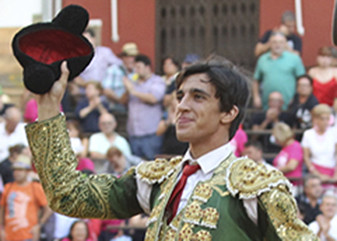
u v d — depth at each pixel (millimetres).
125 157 20766
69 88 23516
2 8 29766
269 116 21438
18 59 6234
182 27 28828
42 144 6363
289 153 19547
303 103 21469
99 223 17344
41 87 6258
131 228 17594
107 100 22984
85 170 17891
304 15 28672
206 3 28609
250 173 6160
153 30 29047
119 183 6754
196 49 28703
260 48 23594
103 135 20859
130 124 22078
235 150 19250
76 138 20234
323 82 22641
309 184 17172
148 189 6680
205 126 6332
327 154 19672
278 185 6082
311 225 16672
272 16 28391
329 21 28547
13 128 21672
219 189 6215
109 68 23359
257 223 6148
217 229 6090
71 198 6449
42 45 6426
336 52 22891
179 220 6230
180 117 6367
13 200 18078
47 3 29562
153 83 22031
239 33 28406
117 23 29297
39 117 6422
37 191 18188
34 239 17828
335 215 16656
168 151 18766
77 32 6367
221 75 6348
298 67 22781
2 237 18125
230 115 6391
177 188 6402
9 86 28578
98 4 29375
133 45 25250
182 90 6426
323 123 19719
